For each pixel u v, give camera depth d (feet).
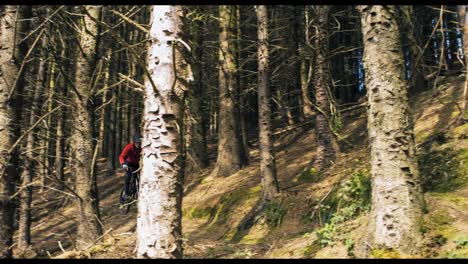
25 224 35.91
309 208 30.12
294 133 61.21
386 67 16.02
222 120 50.31
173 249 14.60
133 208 50.19
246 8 58.90
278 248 23.38
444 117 34.60
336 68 72.74
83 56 27.25
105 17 47.24
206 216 40.98
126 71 65.31
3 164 18.83
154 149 15.02
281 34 54.70
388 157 15.64
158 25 15.75
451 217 15.78
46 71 45.19
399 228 15.08
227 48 49.98
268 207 32.14
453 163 22.90
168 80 15.34
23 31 20.33
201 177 53.06
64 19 27.40
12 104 19.48
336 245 18.25
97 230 25.82
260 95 34.68
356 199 24.11
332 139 37.58
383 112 15.88
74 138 27.07
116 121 75.82
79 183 26.21
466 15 22.38
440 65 20.47
